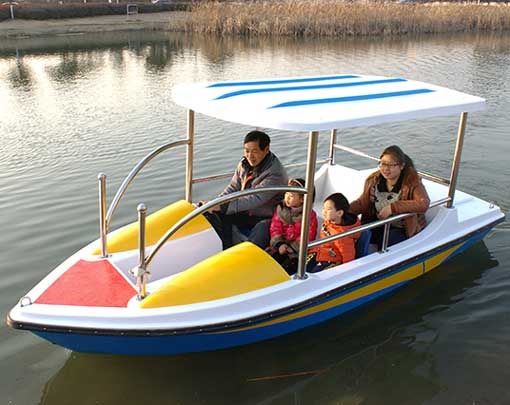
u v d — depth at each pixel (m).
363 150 8.52
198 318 3.30
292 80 4.52
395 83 4.47
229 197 3.34
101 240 3.81
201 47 22.86
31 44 24.39
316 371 3.68
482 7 31.28
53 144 8.96
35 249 5.30
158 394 3.47
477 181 7.16
